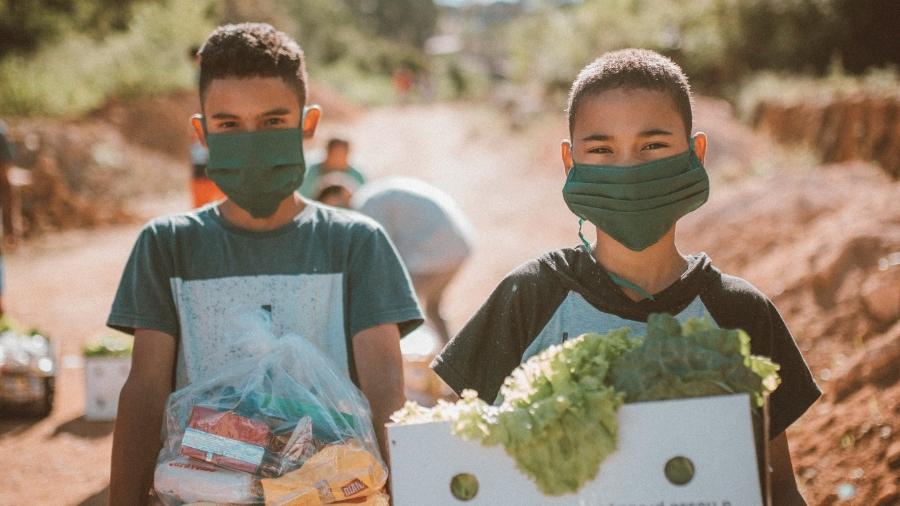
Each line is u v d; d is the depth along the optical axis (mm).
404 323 2932
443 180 23609
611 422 1879
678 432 1868
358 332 2850
